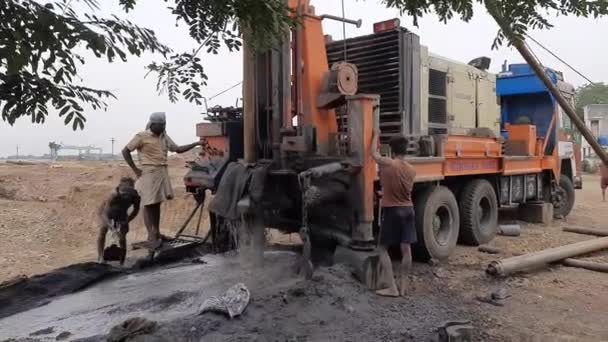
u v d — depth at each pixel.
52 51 1.78
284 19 2.53
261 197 6.26
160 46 2.09
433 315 5.14
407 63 7.68
